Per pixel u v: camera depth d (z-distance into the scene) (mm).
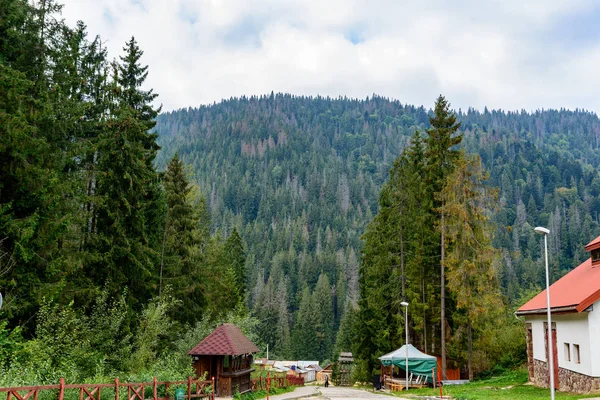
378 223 41719
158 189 31859
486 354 35938
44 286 19922
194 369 24750
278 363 90375
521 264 128375
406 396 26750
